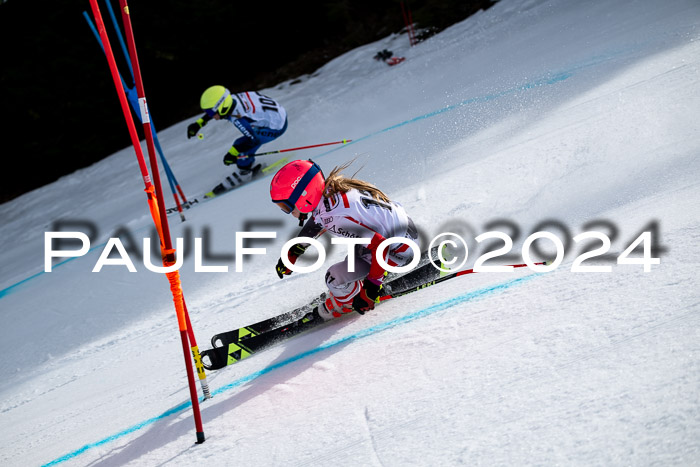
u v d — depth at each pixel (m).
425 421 6.02
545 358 6.28
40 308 17.72
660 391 5.21
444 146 17.48
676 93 13.43
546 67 20.92
